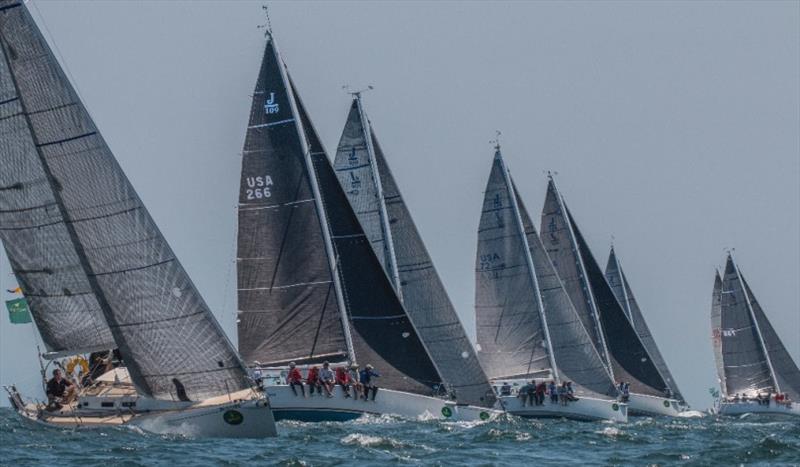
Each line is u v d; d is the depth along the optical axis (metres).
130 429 168.75
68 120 166.75
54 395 177.88
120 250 166.25
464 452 166.62
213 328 166.12
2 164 175.50
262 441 166.25
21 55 167.88
